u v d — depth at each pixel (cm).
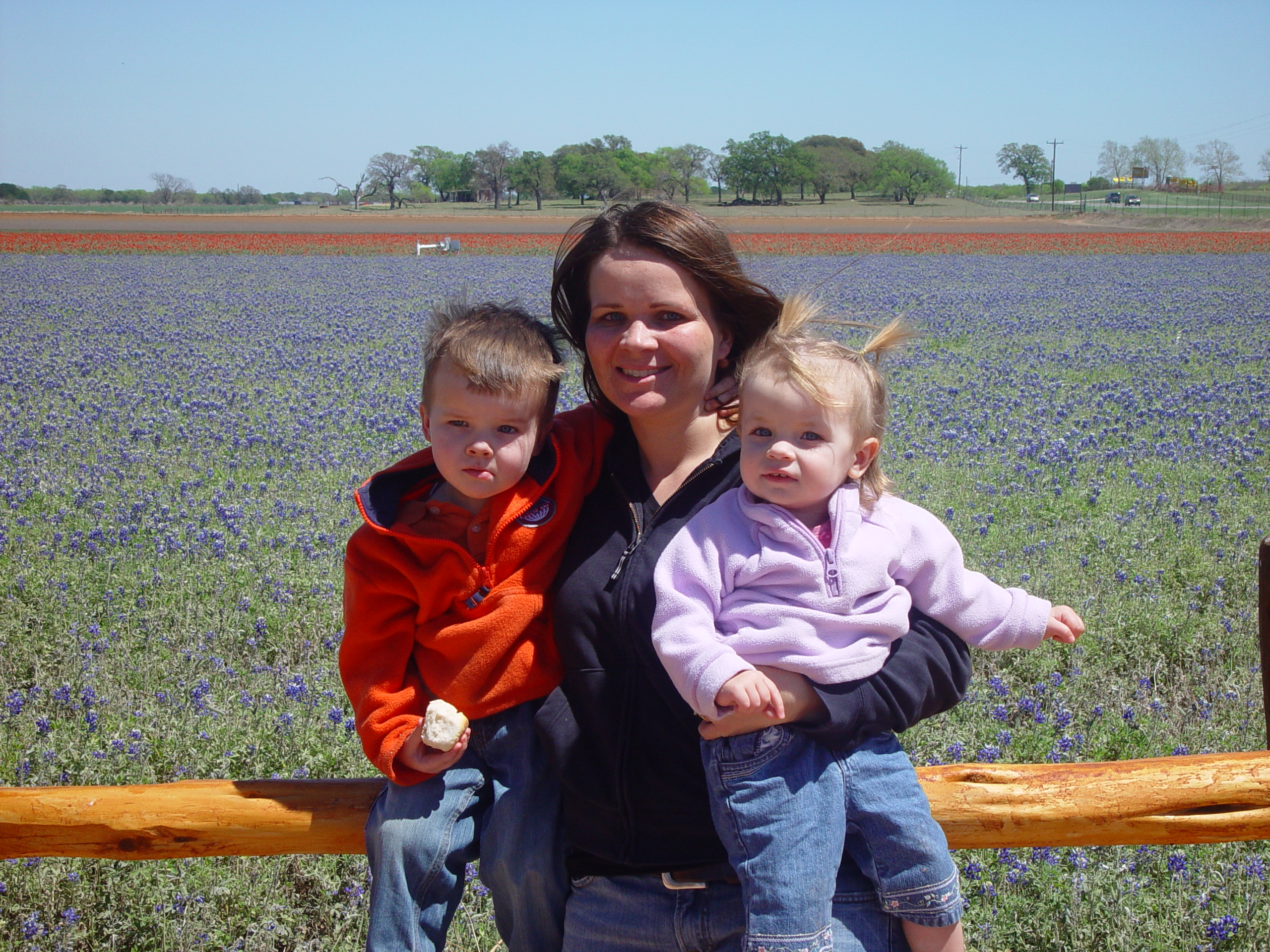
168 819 243
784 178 13300
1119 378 1569
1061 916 353
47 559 705
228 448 1074
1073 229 7431
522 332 227
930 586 221
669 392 233
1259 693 523
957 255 5044
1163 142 15312
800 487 210
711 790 212
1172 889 362
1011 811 238
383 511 232
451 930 351
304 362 1689
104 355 1781
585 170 13550
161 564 700
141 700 515
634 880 226
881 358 237
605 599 224
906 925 213
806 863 201
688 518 229
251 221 8138
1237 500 845
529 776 233
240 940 352
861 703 204
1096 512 821
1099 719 498
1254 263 4300
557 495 236
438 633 228
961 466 955
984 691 512
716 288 237
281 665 555
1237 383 1480
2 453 1007
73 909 356
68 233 6069
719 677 198
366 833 235
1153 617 604
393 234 6397
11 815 241
